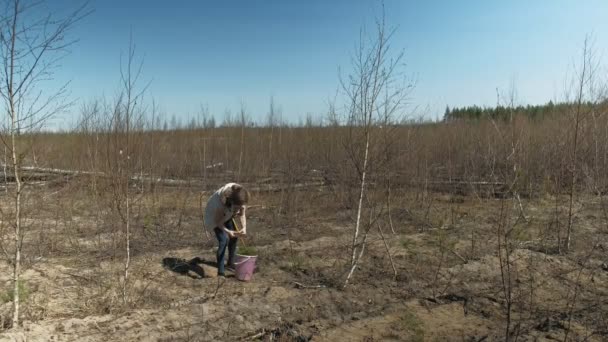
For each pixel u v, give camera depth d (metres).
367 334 4.36
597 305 5.01
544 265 6.25
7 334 3.81
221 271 5.83
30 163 5.55
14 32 3.66
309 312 4.85
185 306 4.84
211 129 14.70
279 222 9.03
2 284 5.09
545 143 11.16
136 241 7.38
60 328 4.13
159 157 10.92
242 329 4.38
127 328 4.23
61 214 8.78
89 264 6.17
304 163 12.93
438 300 5.21
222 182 12.39
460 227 8.34
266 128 14.00
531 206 9.60
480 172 11.95
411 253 6.84
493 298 5.21
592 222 8.51
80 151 10.39
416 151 10.52
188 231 8.18
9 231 7.24
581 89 6.96
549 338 4.25
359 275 5.97
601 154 10.18
